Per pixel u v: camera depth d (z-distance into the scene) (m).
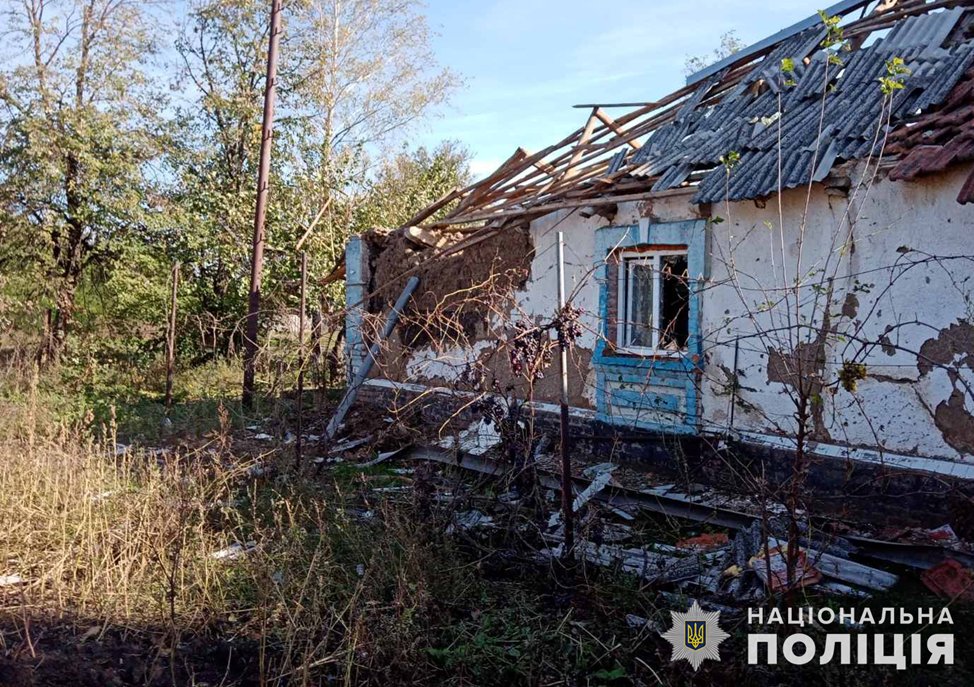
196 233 16.09
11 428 8.30
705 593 4.96
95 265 16.03
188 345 16.30
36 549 5.46
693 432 7.44
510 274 9.56
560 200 8.62
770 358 6.94
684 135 8.23
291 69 19.14
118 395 12.61
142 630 4.41
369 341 11.13
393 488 7.26
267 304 16.31
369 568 4.85
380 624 4.25
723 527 6.35
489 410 6.22
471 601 4.79
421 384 10.64
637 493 6.88
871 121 6.57
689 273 7.60
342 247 17.91
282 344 10.83
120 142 15.39
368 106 20.69
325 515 6.07
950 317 5.84
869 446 6.31
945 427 5.89
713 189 6.93
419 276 10.93
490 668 4.05
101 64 15.80
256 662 4.12
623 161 8.59
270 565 4.89
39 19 15.73
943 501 5.78
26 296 15.09
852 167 6.39
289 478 7.21
